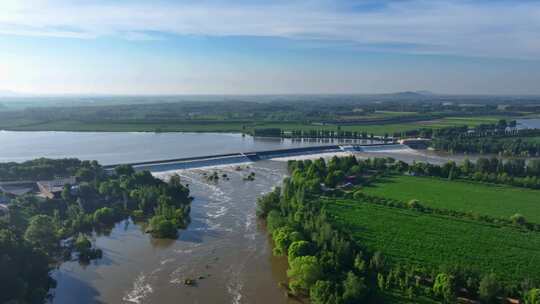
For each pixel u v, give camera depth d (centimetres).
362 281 13425
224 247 18175
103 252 17662
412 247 17600
